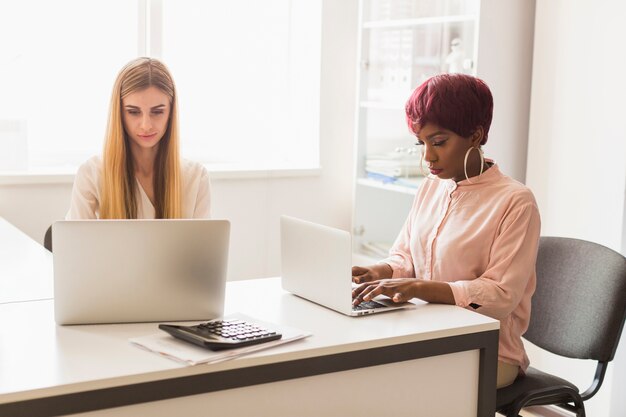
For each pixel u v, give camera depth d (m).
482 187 2.09
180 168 2.59
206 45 3.86
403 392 1.71
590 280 2.18
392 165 3.70
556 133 3.13
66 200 3.36
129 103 2.44
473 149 2.06
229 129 3.99
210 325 1.63
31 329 1.64
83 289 1.66
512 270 1.97
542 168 3.19
